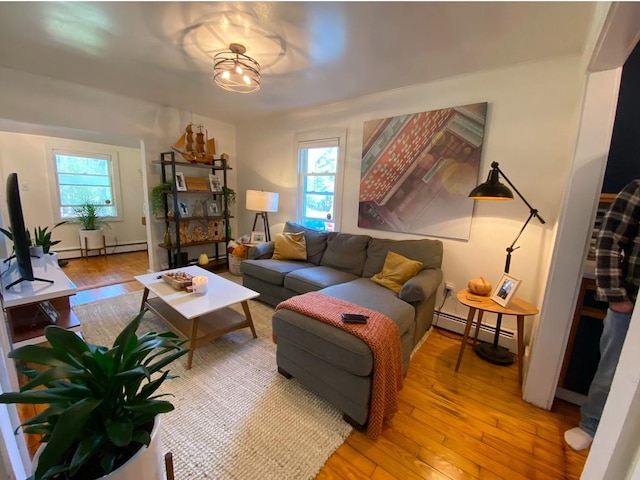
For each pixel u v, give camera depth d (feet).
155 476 2.64
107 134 10.80
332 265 10.18
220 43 6.70
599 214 5.51
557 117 6.81
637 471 1.29
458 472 4.27
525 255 7.45
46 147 15.07
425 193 8.86
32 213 14.90
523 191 7.37
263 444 4.57
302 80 8.69
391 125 9.37
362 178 10.21
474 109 7.82
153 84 9.61
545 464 4.43
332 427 4.95
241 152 14.94
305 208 12.69
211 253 15.21
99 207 17.10
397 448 4.62
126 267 14.46
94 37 6.55
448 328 8.70
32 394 2.25
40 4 5.34
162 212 12.55
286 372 6.12
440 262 8.40
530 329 7.33
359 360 4.66
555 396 5.87
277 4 5.21
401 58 7.15
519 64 7.17
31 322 6.32
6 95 8.64
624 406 1.39
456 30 5.86
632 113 5.48
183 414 5.12
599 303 5.30
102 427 2.48
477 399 5.80
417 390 6.03
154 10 5.50
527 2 4.88
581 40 5.95
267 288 9.81
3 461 2.15
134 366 2.71
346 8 5.27
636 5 3.21
